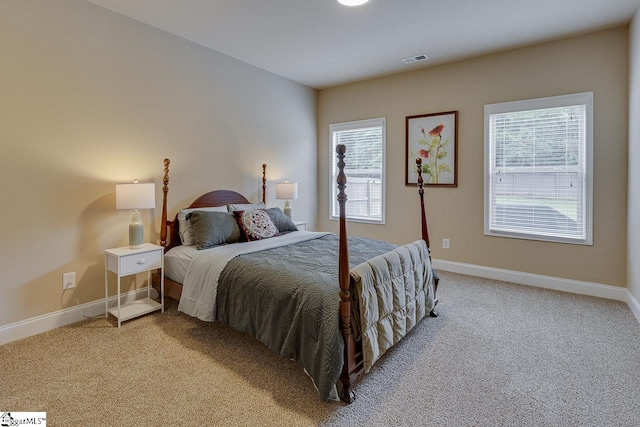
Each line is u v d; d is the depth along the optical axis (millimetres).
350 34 3318
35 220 2551
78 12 2711
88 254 2852
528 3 2740
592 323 2762
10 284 2449
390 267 2238
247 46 3643
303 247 2947
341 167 1821
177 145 3469
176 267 2945
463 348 2379
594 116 3312
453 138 4145
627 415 1706
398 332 2223
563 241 3533
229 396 1866
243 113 4145
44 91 2551
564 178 3520
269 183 4551
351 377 1847
